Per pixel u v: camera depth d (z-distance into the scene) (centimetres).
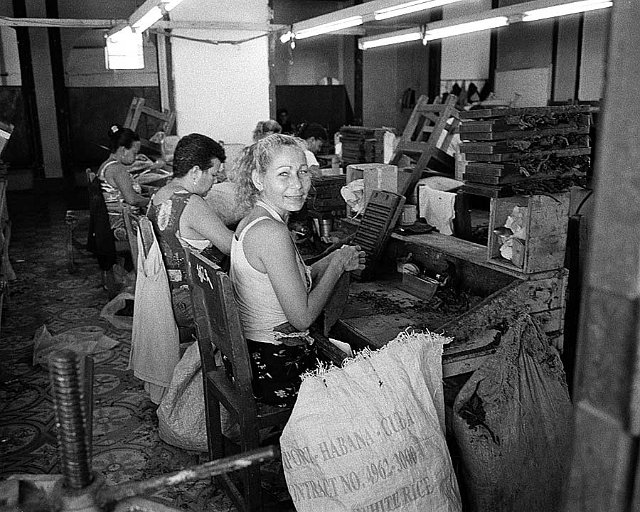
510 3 975
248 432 189
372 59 1246
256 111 729
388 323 233
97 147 1017
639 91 47
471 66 1145
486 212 388
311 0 1276
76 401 74
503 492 195
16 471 240
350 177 341
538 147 235
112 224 461
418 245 276
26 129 977
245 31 702
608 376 51
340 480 174
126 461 248
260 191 201
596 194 51
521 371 201
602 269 51
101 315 418
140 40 641
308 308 195
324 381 179
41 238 686
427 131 472
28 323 411
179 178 293
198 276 203
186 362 250
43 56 966
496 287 235
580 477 54
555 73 1011
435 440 183
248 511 196
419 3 414
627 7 47
